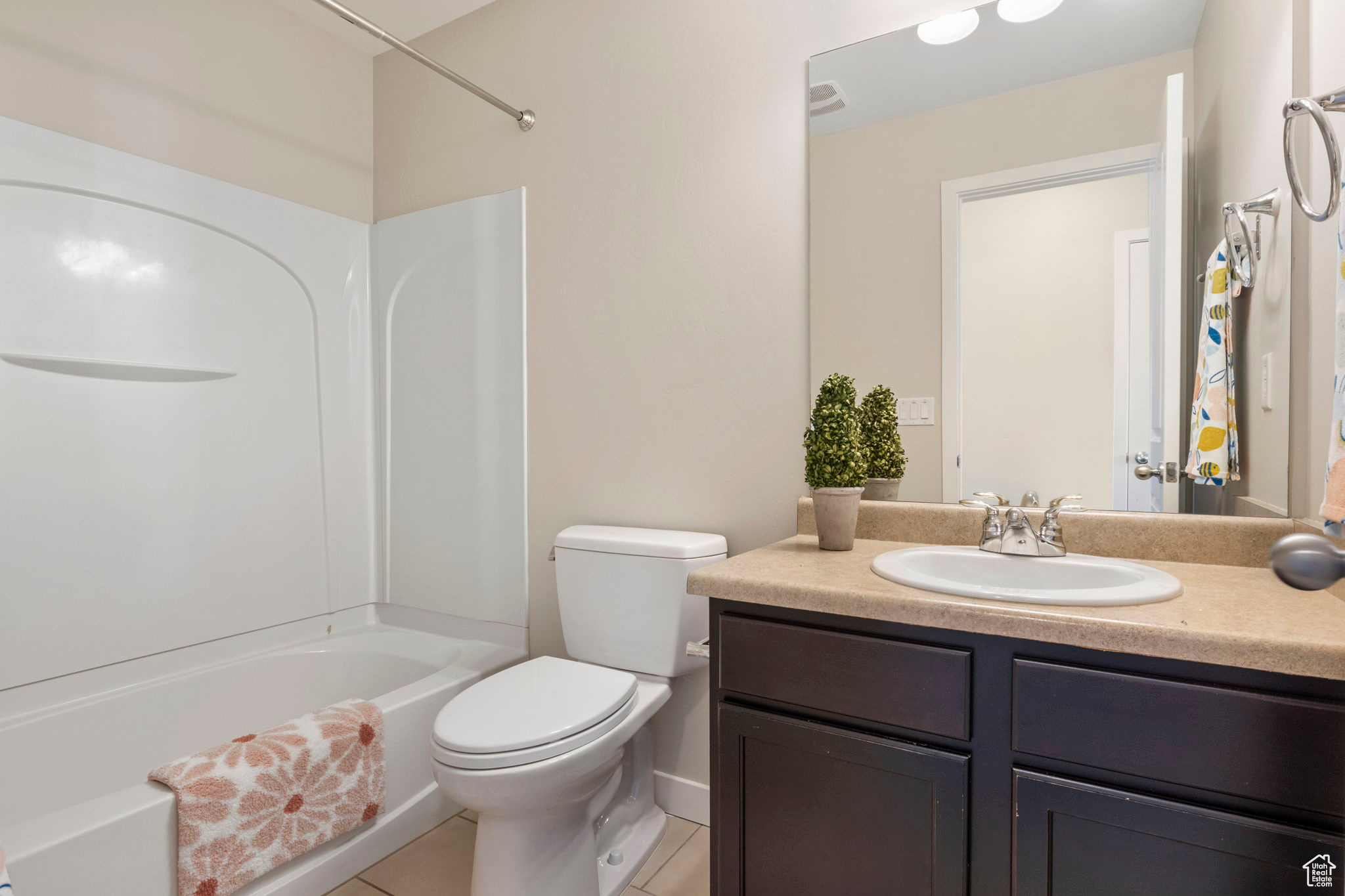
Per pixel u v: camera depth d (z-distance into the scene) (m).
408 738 1.74
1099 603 0.96
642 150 1.92
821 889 1.11
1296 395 1.09
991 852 0.98
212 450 2.01
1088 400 1.38
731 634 1.21
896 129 1.56
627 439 1.95
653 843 1.71
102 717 1.71
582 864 1.43
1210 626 0.85
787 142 1.70
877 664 1.06
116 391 1.81
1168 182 1.29
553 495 2.09
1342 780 0.77
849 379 1.62
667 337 1.88
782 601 1.14
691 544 1.66
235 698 1.96
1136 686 0.88
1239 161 1.20
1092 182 1.37
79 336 1.74
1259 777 0.81
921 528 1.53
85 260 1.75
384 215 2.50
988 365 1.47
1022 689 0.95
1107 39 1.35
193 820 1.28
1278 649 0.79
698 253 1.83
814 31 1.66
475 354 2.23
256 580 2.11
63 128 1.76
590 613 1.78
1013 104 1.44
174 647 1.92
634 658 1.72
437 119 2.36
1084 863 0.91
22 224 1.65
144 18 1.92
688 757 1.85
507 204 2.16
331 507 2.32
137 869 1.23
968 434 1.50
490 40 2.22
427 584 2.35
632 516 1.95
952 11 1.51
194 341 1.97
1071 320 1.39
